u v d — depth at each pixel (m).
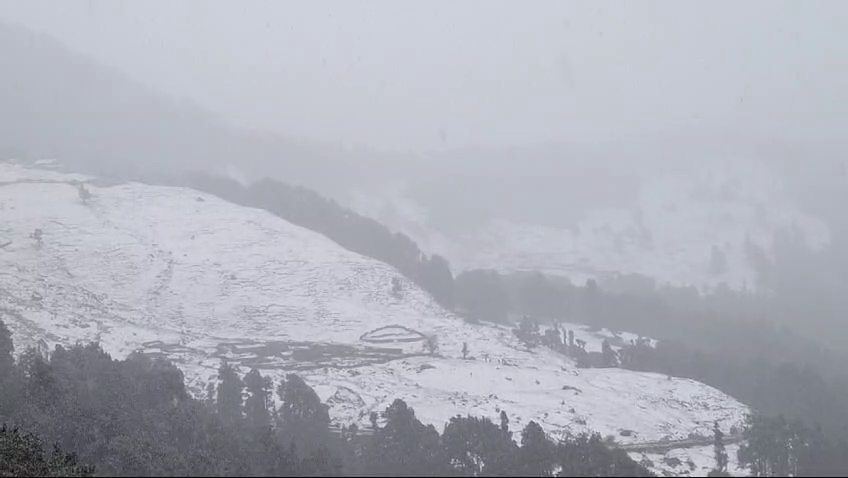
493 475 42.81
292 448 42.34
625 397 66.38
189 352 70.81
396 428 46.41
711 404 66.62
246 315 82.94
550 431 55.78
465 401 61.78
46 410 42.59
